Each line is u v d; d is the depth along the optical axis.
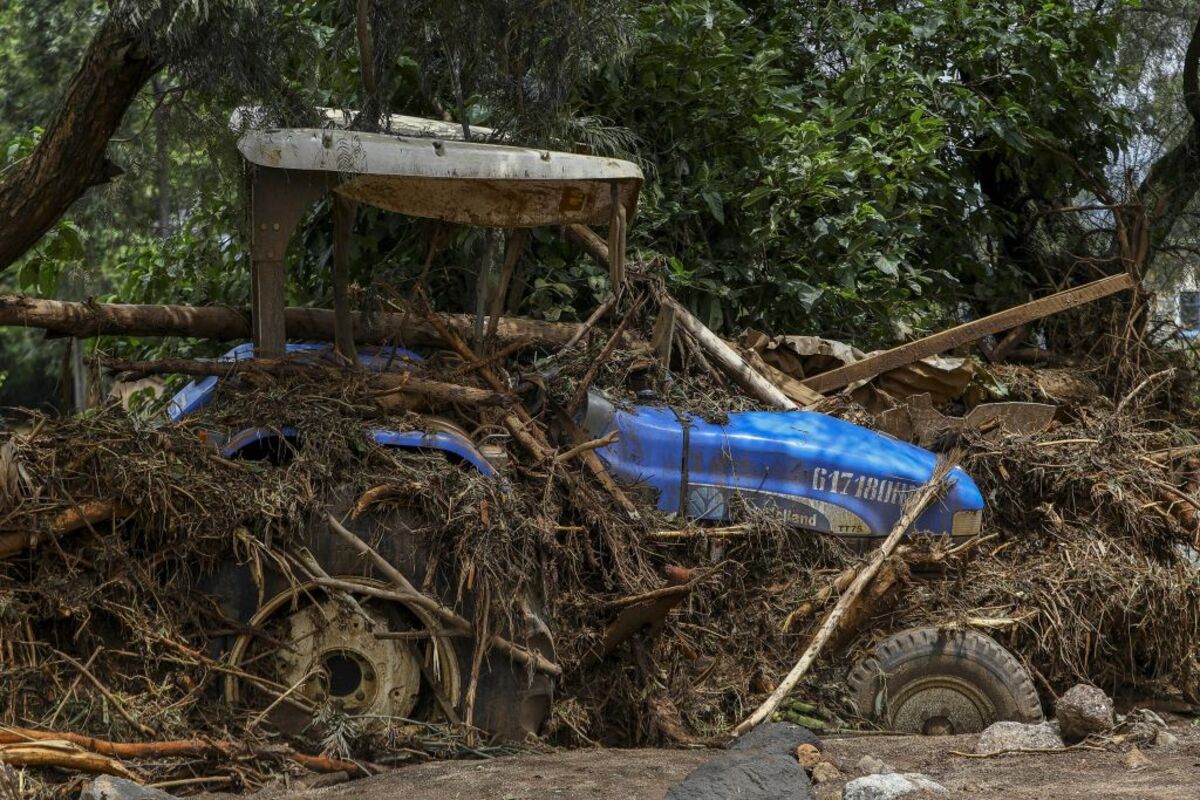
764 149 8.00
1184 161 10.74
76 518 4.45
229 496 4.55
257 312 5.10
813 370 6.84
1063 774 4.34
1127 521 6.02
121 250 9.10
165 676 4.47
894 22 9.02
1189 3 11.55
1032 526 6.18
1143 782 4.13
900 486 5.68
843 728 5.22
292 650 4.61
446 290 7.34
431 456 4.88
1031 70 9.18
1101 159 9.79
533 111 5.85
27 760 3.95
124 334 5.87
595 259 7.17
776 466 5.59
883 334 8.02
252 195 5.19
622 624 5.03
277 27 5.72
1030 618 5.53
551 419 5.50
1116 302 8.11
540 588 4.90
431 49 6.02
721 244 7.92
